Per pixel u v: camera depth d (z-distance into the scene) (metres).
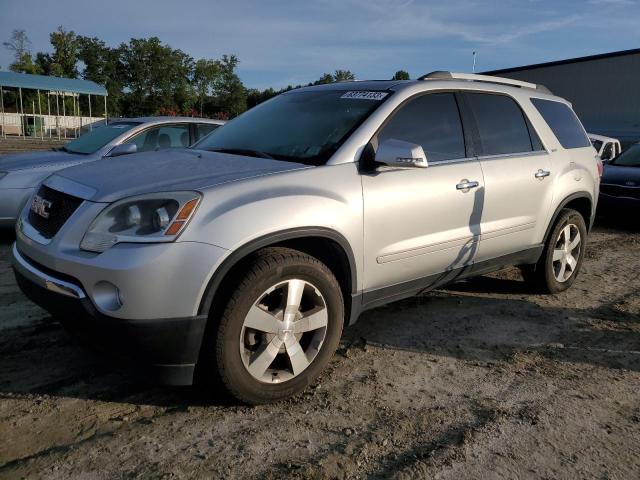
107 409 2.95
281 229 2.91
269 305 3.02
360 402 3.13
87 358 3.50
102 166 3.37
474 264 4.25
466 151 4.12
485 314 4.62
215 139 4.17
